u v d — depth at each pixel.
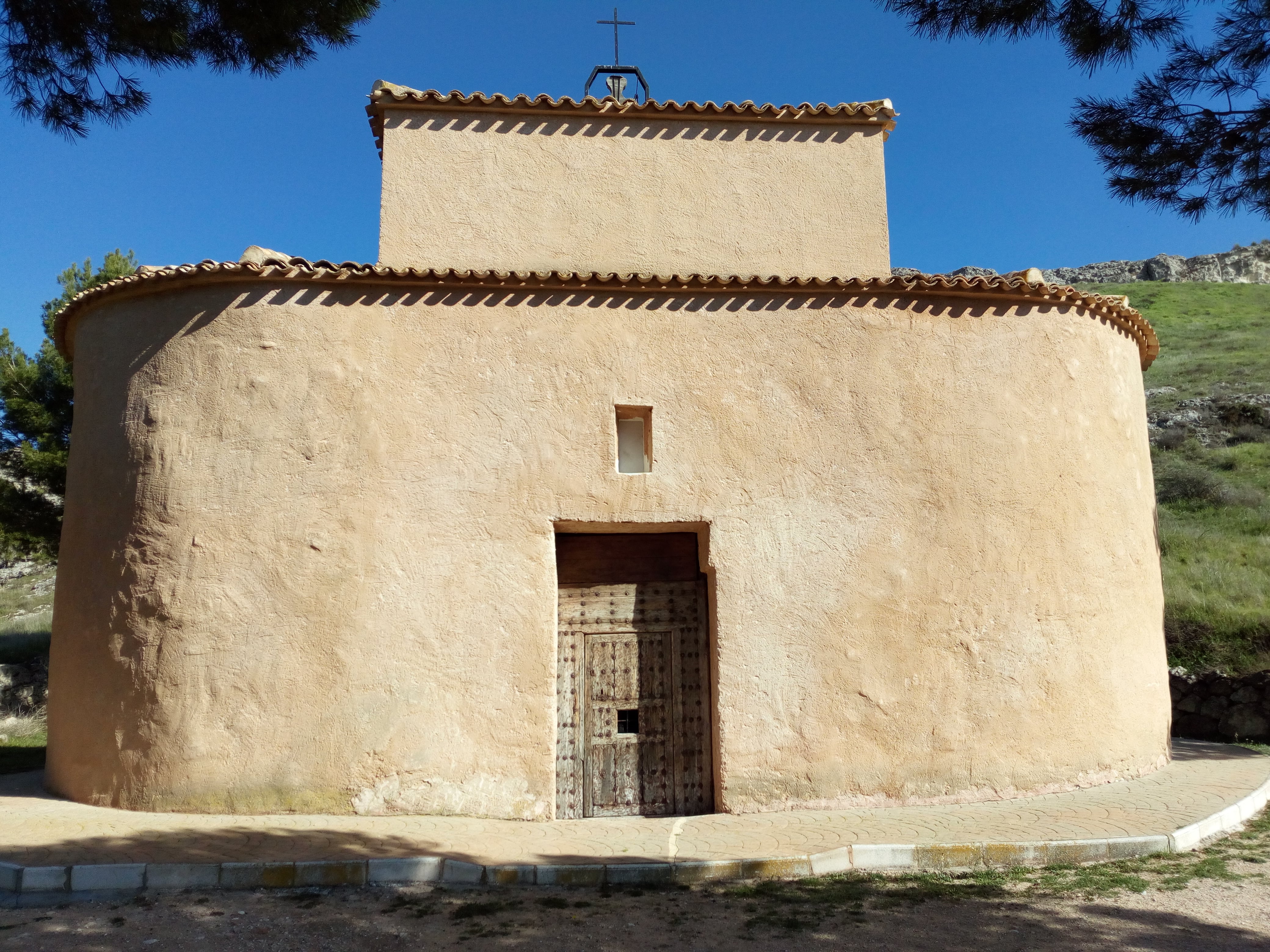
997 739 7.90
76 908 5.23
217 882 5.57
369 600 7.48
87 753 7.58
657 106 9.59
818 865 6.04
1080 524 8.50
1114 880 5.83
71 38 7.15
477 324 7.99
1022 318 8.63
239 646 7.34
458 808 7.28
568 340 8.05
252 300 7.85
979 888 5.70
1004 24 7.14
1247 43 7.20
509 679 7.50
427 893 5.57
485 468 7.78
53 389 15.40
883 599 7.94
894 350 8.35
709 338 8.20
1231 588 14.52
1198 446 26.03
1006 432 8.38
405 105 9.34
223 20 7.46
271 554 7.49
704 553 7.97
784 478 8.03
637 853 6.23
